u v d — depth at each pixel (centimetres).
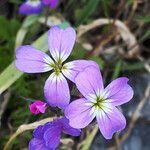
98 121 7
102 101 7
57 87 7
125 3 13
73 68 8
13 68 11
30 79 12
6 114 12
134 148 12
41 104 7
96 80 7
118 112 7
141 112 12
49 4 12
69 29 8
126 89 7
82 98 7
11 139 9
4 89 10
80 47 12
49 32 8
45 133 7
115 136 11
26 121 11
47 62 8
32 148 7
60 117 7
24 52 7
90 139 11
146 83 12
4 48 12
